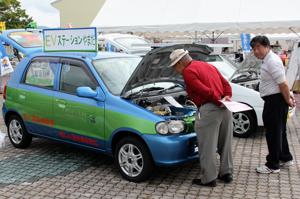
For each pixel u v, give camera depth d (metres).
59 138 6.54
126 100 5.69
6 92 7.40
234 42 23.64
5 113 7.48
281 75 5.62
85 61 6.26
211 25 13.01
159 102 5.95
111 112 5.71
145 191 5.39
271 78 5.73
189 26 13.30
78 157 6.91
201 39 19.33
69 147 7.50
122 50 14.23
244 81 8.55
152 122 5.36
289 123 9.97
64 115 6.34
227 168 5.64
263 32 13.68
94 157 6.90
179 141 5.34
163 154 5.31
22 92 7.05
